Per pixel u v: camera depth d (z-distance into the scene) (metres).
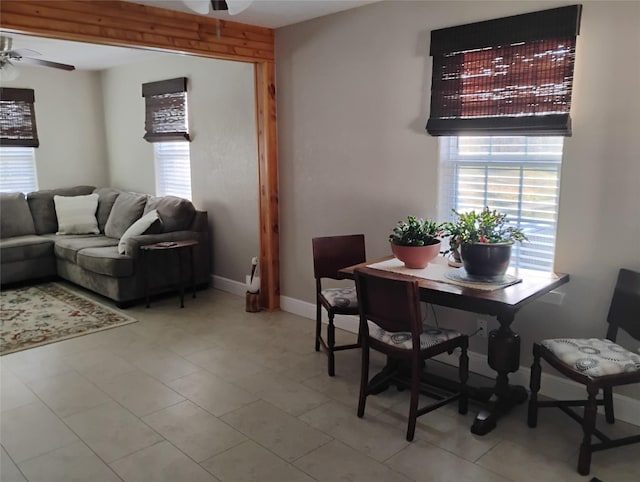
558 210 2.94
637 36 2.56
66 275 5.66
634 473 2.38
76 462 2.51
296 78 4.29
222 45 4.03
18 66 6.22
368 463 2.48
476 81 3.14
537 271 3.04
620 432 2.70
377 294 2.67
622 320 2.64
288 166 4.50
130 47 3.61
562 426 2.79
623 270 2.67
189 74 5.45
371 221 3.92
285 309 4.78
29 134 6.41
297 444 2.65
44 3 3.08
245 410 2.99
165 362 3.67
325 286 4.37
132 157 6.56
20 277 5.62
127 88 6.41
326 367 3.56
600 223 2.79
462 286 2.73
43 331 4.29
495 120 3.06
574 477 2.36
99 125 6.98
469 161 3.35
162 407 3.04
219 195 5.34
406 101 3.55
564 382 3.02
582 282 2.89
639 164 2.63
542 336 3.08
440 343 2.72
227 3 2.48
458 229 2.89
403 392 3.20
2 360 3.72
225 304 4.99
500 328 2.84
